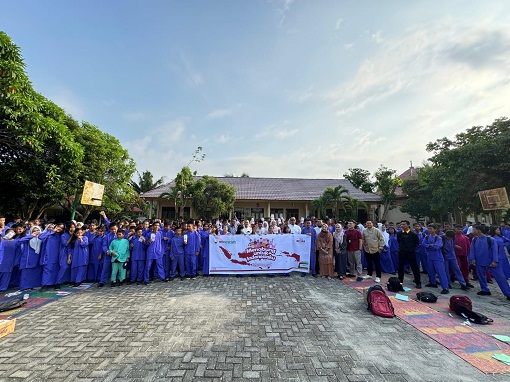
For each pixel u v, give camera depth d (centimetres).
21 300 541
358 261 758
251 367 315
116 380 289
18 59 654
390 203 2447
